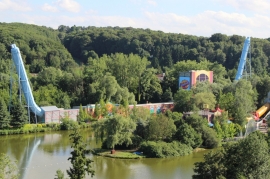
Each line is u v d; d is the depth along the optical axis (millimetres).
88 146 102625
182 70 190625
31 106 129750
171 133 102750
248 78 174375
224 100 128375
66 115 134250
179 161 92312
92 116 138250
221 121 116625
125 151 97312
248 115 128750
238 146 64125
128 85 179000
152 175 81125
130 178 78812
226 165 62781
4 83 145250
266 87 155750
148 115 116312
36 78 166250
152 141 99000
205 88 145875
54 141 110500
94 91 154375
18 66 125875
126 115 128500
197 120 106812
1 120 118625
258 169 59000
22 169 82875
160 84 186000
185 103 130500
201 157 96125
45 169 83188
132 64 178750
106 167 85812
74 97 157750
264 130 124375
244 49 180750
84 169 56594
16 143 107500
